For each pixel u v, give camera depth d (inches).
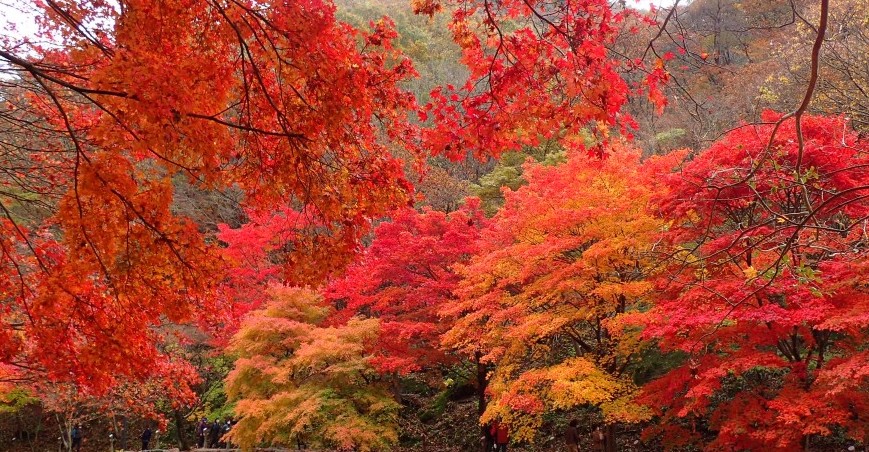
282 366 502.9
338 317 534.0
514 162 779.4
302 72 154.9
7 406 689.6
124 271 147.1
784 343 307.0
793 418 235.8
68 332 173.5
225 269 181.5
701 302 267.7
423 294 466.3
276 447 534.6
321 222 194.4
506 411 366.9
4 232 195.8
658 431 336.8
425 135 185.9
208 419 711.7
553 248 341.7
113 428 822.5
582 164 375.9
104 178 134.3
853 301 245.3
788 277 247.6
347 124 192.9
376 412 485.4
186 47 165.5
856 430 247.0
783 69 528.4
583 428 491.2
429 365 507.2
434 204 743.7
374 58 199.5
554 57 157.1
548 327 337.7
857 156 245.1
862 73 433.4
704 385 259.4
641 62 149.4
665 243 300.5
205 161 147.2
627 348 345.7
